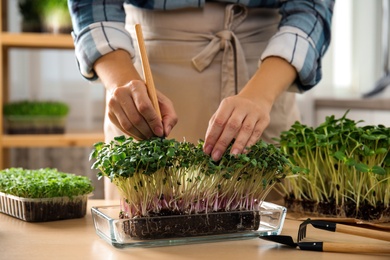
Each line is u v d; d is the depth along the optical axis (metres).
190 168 1.12
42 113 2.80
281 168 1.14
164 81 1.59
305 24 1.47
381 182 1.34
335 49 3.60
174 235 1.06
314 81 1.50
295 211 1.41
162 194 1.10
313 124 3.44
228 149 1.16
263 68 1.39
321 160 1.39
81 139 2.79
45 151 3.27
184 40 1.57
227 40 1.56
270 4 1.58
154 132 1.19
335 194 1.35
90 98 3.32
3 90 3.05
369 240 1.12
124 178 1.09
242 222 1.10
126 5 1.65
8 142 2.73
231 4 1.57
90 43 1.40
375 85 3.46
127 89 1.20
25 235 1.14
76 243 1.08
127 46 1.40
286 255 1.00
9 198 1.31
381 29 3.65
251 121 1.16
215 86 1.58
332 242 1.06
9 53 3.20
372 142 1.34
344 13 3.60
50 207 1.27
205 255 0.99
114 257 0.98
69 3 1.51
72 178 1.37
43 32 2.78
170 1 1.53
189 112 1.59
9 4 3.19
